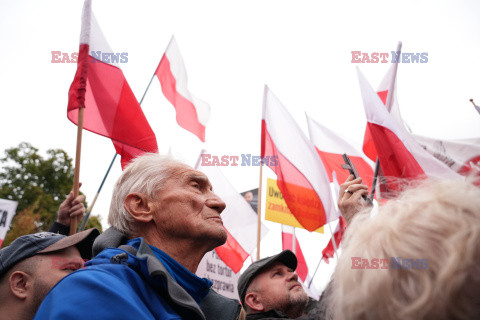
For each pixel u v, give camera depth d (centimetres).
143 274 147
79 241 184
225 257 555
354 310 71
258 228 426
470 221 67
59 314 119
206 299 175
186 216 171
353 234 82
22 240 185
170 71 542
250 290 270
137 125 373
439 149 486
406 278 67
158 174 179
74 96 341
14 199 2091
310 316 197
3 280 177
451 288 62
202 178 184
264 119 506
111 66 379
